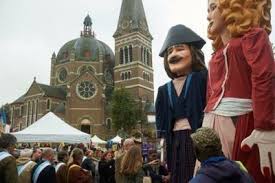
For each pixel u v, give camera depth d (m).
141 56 83.75
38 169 7.47
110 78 90.12
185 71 4.09
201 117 3.88
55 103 79.38
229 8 3.40
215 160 2.76
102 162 11.88
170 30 4.25
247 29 3.30
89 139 24.22
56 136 23.28
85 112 73.88
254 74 3.03
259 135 2.96
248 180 2.68
